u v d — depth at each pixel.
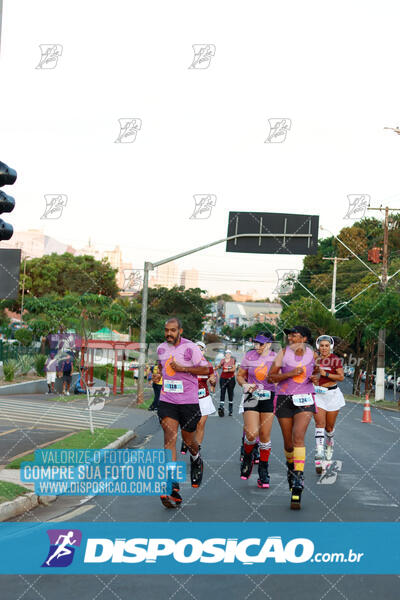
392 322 38.81
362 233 79.00
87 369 31.69
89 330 32.75
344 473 10.22
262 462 9.08
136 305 61.72
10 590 4.98
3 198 8.44
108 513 7.46
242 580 5.23
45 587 5.06
